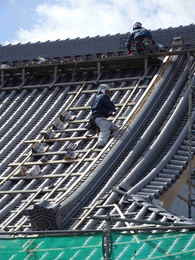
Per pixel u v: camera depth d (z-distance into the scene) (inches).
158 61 1227.2
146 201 953.5
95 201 974.4
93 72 1269.7
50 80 1300.4
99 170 1018.1
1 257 733.9
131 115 1117.7
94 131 1120.8
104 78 1254.9
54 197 1002.7
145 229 709.9
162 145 1072.2
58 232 720.3
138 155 1056.2
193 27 1285.7
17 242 730.8
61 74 1294.3
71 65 1272.1
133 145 1078.4
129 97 1173.7
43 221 925.2
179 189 1023.6
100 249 709.9
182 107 1133.7
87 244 714.8
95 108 1104.8
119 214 930.7
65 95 1240.8
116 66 1254.3
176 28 1296.8
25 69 1309.1
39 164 1087.0
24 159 1108.5
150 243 707.4
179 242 712.4
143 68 1235.9
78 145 1101.7
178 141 1068.5
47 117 1194.0
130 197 959.6
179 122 1122.0
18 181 1067.3
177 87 1175.0
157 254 705.6
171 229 714.8
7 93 1301.7
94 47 1350.9
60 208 934.4
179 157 1045.2
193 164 1067.3
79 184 1007.0
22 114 1230.9
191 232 717.9
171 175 1011.3
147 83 1203.2
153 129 1097.4
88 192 991.0
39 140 1138.0
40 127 1176.8
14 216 986.1
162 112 1125.1
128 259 699.4
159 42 1304.1
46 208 924.0
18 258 729.6
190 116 1054.4
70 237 719.1
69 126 1155.3
